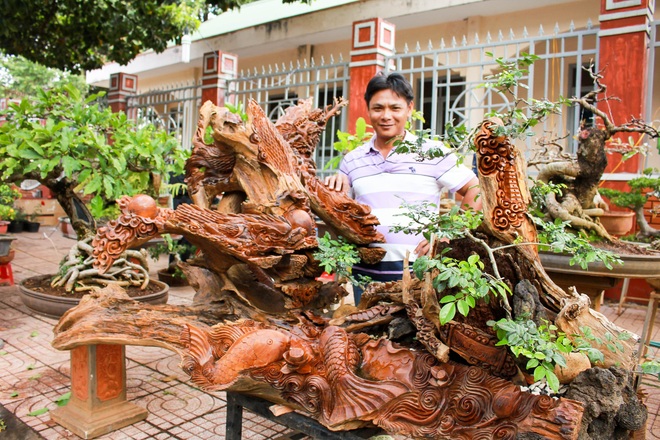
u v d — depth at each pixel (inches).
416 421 60.1
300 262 80.8
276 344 65.1
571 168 137.7
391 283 82.0
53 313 138.8
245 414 109.4
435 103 237.1
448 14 307.1
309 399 63.4
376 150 108.6
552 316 65.9
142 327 80.2
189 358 66.7
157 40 305.4
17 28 270.1
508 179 62.6
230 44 410.3
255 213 86.4
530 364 52.9
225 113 87.0
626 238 169.3
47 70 778.8
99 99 425.1
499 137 61.1
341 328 70.4
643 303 213.6
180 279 226.1
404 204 75.8
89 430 95.7
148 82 527.5
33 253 302.8
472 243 67.9
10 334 154.1
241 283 92.9
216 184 96.0
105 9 276.1
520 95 281.1
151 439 97.0
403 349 67.4
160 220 77.1
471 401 58.4
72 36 299.3
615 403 56.8
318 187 95.2
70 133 133.6
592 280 127.3
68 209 154.1
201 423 103.8
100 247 74.3
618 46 199.0
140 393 116.9
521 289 62.1
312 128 109.3
